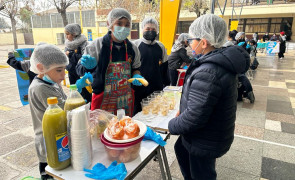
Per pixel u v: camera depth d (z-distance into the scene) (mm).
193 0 13766
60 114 1092
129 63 2230
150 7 13711
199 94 1295
